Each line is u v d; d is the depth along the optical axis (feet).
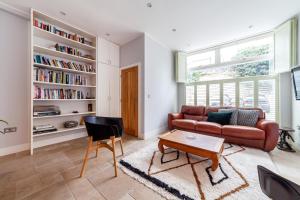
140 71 11.33
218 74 13.56
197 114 12.81
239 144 9.07
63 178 5.56
